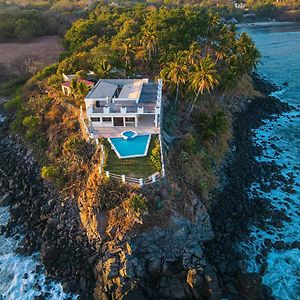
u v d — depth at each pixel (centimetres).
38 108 8231
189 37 10081
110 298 4584
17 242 5728
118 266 4769
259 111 9706
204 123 7362
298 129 8894
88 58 9544
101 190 5259
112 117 6431
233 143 8081
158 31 10025
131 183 5194
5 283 5084
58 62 10888
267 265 5138
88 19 15125
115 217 5103
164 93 7950
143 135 6219
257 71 13300
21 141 8062
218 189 6550
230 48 9750
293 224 5869
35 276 5125
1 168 7494
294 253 5331
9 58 12950
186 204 5319
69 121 7269
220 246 5344
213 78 6894
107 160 5628
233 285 4841
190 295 4669
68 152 6512
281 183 6888
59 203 6000
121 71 8944
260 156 7781
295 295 4794
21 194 6638
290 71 13200
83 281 4884
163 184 5259
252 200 6406
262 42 18200
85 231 5400
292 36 19350
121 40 10969
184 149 6556
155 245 4969
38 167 7069
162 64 9244
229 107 9488
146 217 4969
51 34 16500
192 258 4931
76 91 7631
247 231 5706
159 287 4706
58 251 5281
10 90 10888
